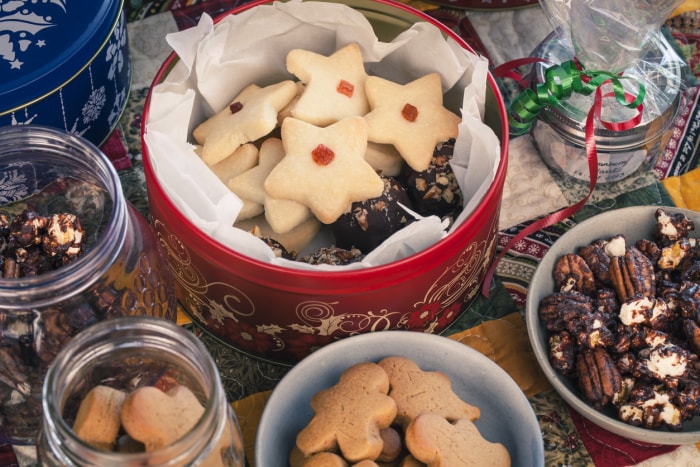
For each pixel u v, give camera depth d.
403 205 0.67
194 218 0.62
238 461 0.54
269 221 0.66
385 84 0.70
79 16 0.69
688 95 0.81
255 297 0.62
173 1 0.84
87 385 0.51
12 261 0.58
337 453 0.60
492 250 0.70
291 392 0.62
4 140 0.58
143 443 0.49
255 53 0.71
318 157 0.66
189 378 0.52
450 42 0.70
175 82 0.68
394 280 0.61
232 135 0.68
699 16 0.84
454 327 0.71
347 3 0.71
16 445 0.63
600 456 0.66
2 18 0.69
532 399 0.68
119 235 0.55
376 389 0.61
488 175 0.65
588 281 0.68
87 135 0.74
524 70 0.81
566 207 0.76
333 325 0.64
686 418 0.64
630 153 0.74
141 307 0.59
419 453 0.59
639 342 0.65
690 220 0.70
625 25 0.68
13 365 0.56
